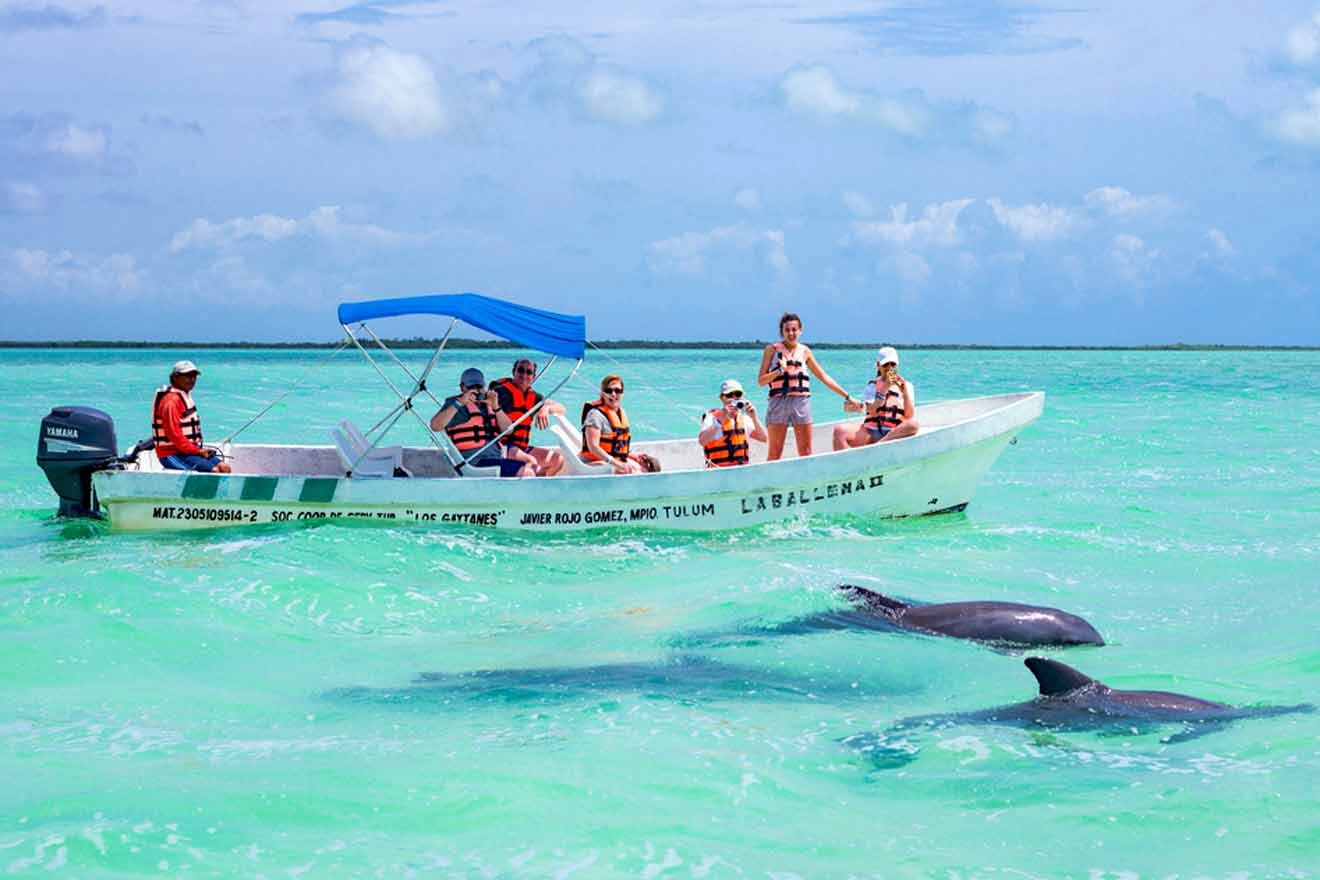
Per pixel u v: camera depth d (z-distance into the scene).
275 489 12.67
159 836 5.33
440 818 5.55
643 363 101.94
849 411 14.62
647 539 12.52
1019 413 14.20
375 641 8.66
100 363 91.19
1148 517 13.94
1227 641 8.52
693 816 5.59
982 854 5.21
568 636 8.75
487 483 12.59
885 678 7.68
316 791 5.83
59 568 10.66
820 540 12.57
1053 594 10.09
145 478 12.64
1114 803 5.70
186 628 8.82
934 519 13.88
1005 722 6.76
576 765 6.17
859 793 5.87
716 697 7.31
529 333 13.06
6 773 6.05
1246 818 5.51
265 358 139.25
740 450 13.66
